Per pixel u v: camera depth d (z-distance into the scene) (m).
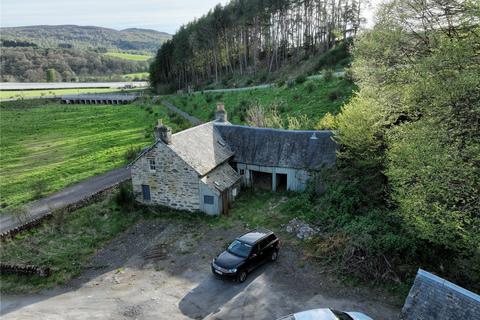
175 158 28.28
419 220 16.19
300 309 17.64
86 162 47.66
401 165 18.77
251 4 94.50
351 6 84.12
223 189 28.28
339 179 26.75
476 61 16.91
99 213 29.95
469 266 16.38
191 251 23.89
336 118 33.19
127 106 96.44
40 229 28.16
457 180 16.30
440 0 20.27
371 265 19.30
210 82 108.06
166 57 131.00
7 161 50.72
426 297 13.63
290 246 23.28
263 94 63.38
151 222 28.33
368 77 24.48
